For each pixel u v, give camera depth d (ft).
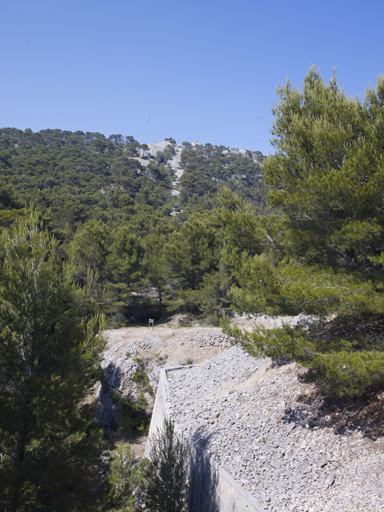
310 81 40.16
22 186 330.13
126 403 80.02
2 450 29.60
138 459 62.39
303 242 35.63
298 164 36.35
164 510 34.60
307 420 33.96
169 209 369.71
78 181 433.89
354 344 32.73
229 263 39.06
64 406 31.22
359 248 33.01
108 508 31.89
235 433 37.37
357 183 30.42
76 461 31.68
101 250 128.57
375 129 33.22
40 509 28.30
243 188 514.68
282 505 25.16
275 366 48.11
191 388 57.47
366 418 30.22
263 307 36.68
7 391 30.42
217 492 31.60
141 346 96.27
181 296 122.62
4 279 31.99
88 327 34.96
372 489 23.31
